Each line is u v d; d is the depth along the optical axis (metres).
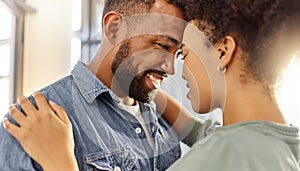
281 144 0.59
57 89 0.84
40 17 3.45
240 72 0.63
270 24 0.61
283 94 0.65
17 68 3.31
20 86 3.31
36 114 0.74
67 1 3.29
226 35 0.63
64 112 0.77
